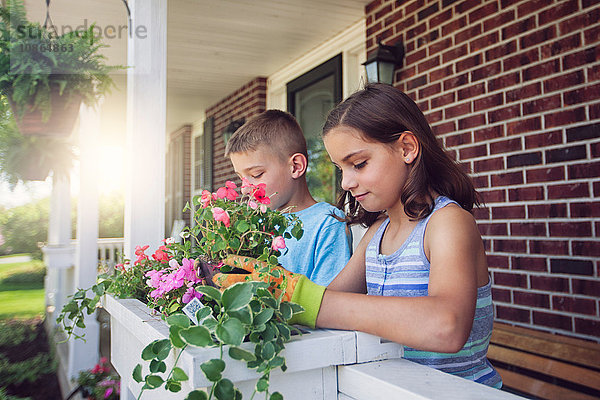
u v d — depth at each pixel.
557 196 2.08
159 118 1.75
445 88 2.68
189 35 3.83
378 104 0.83
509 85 2.30
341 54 3.87
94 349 3.06
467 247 0.73
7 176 1.87
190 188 7.28
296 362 0.58
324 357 0.60
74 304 1.11
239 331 0.48
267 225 0.79
